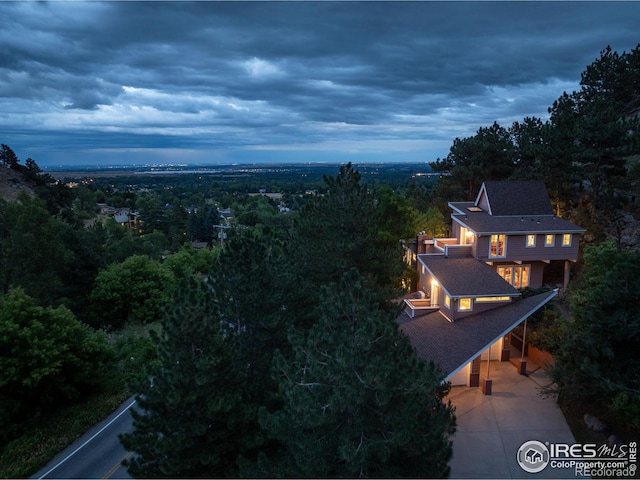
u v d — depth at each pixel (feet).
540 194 117.60
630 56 160.45
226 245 56.18
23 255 109.70
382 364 34.32
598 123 116.88
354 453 32.83
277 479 37.70
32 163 293.84
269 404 50.37
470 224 106.22
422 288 106.63
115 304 120.47
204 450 42.19
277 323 52.85
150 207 396.78
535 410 66.08
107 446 65.82
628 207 108.37
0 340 66.95
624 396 49.26
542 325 81.05
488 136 167.02
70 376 76.23
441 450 38.09
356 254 73.92
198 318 43.80
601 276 63.52
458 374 74.13
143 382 43.24
